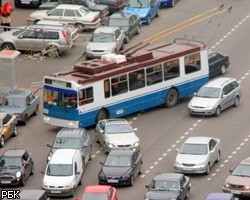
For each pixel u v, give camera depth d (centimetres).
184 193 10044
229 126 11962
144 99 12306
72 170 10344
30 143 11588
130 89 12169
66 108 11750
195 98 12275
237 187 10088
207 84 12419
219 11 15475
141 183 10538
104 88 11925
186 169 10638
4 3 15500
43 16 14700
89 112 11812
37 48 13875
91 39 13825
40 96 12744
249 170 10238
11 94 12144
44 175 10388
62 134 11081
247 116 12231
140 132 11869
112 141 11194
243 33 14750
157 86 12412
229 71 13550
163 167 10938
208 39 14550
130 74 12144
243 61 13850
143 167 10938
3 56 12731
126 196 10225
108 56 12144
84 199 9694
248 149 11356
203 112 12144
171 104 12594
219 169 10844
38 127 12000
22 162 10569
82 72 11956
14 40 13875
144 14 14925
